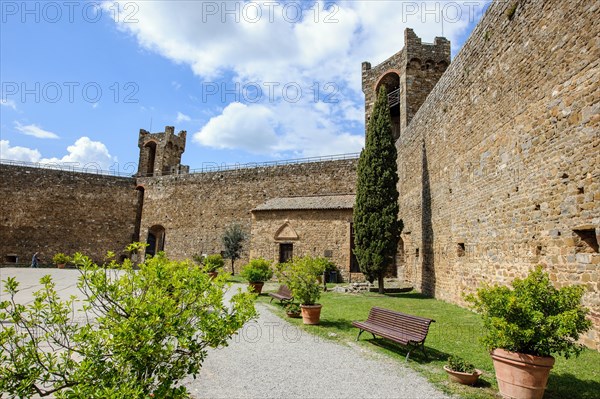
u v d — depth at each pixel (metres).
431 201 15.13
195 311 3.50
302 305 9.42
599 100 6.20
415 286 17.53
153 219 34.50
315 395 4.88
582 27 6.61
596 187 6.24
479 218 10.56
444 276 13.40
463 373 5.22
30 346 3.05
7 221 32.59
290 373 5.71
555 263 7.25
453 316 10.09
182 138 40.97
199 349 3.36
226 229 30.45
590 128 6.39
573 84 6.82
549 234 7.45
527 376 4.55
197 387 5.13
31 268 27.55
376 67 27.72
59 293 14.01
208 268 3.99
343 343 7.52
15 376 2.85
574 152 6.77
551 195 7.40
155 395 2.99
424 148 16.38
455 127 12.56
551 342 4.66
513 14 8.95
